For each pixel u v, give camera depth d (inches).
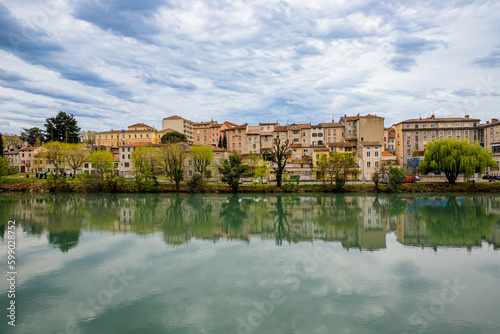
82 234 1375.5
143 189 3083.2
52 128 4950.8
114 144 5167.3
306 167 3619.6
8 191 3166.8
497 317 645.9
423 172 3068.4
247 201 2581.2
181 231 1448.1
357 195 2886.3
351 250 1124.5
